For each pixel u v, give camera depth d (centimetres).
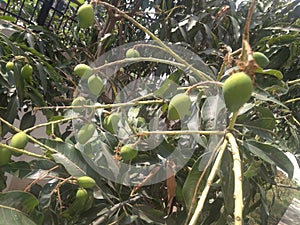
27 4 104
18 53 60
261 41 67
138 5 83
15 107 56
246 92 25
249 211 51
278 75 41
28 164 41
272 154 38
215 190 47
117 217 43
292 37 62
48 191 42
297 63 69
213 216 43
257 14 73
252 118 56
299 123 59
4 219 30
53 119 50
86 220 44
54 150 41
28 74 58
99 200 48
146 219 43
